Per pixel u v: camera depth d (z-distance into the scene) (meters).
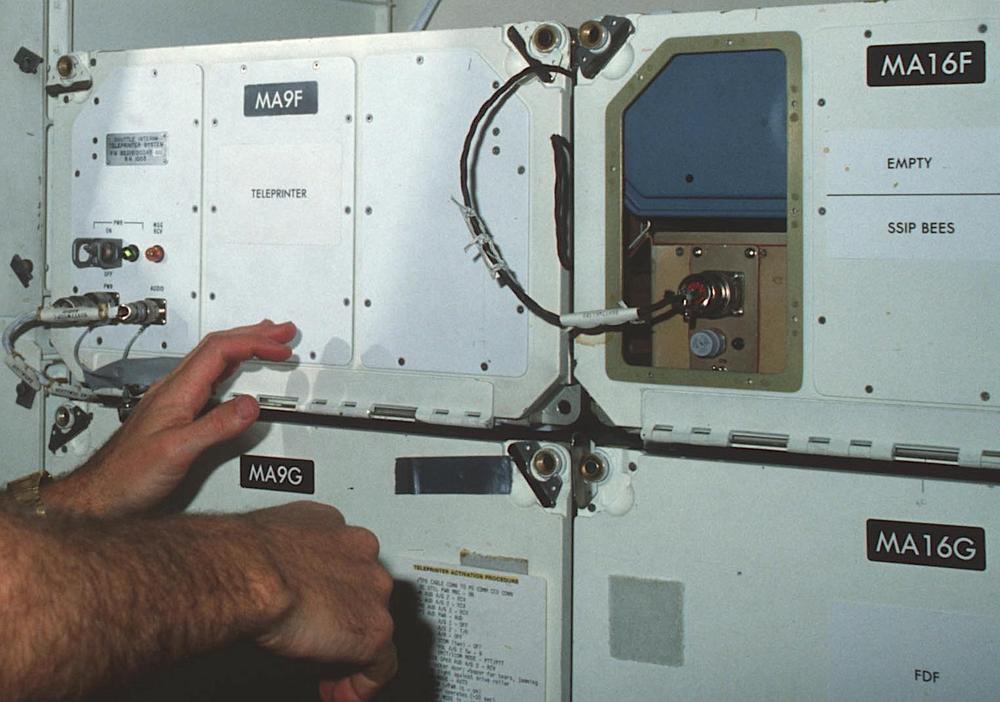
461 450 1.77
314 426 1.89
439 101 1.74
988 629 1.47
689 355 1.70
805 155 1.52
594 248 1.67
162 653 0.73
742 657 1.61
